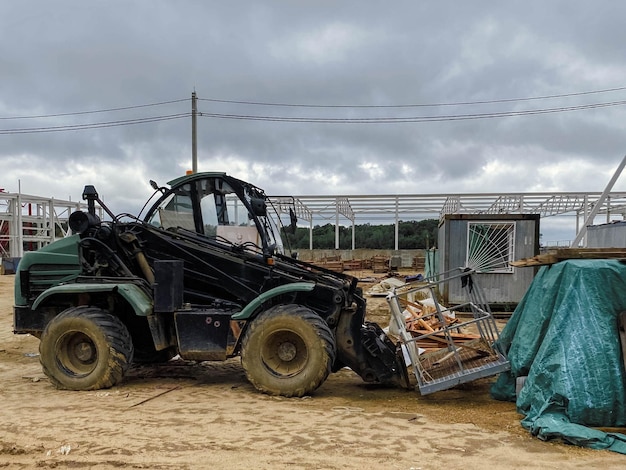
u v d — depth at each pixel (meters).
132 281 7.14
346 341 6.63
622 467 4.02
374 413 5.58
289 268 7.11
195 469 4.08
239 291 7.08
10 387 6.98
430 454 4.34
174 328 6.99
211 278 7.18
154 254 7.41
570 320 5.08
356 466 4.10
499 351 6.19
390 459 4.23
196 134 25.23
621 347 4.86
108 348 6.69
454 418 5.37
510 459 4.20
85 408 5.84
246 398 6.26
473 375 5.73
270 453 4.38
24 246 40.34
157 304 6.81
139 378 7.47
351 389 6.80
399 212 37.22
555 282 5.39
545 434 4.58
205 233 7.59
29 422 5.30
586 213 31.67
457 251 14.13
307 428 5.04
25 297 7.42
